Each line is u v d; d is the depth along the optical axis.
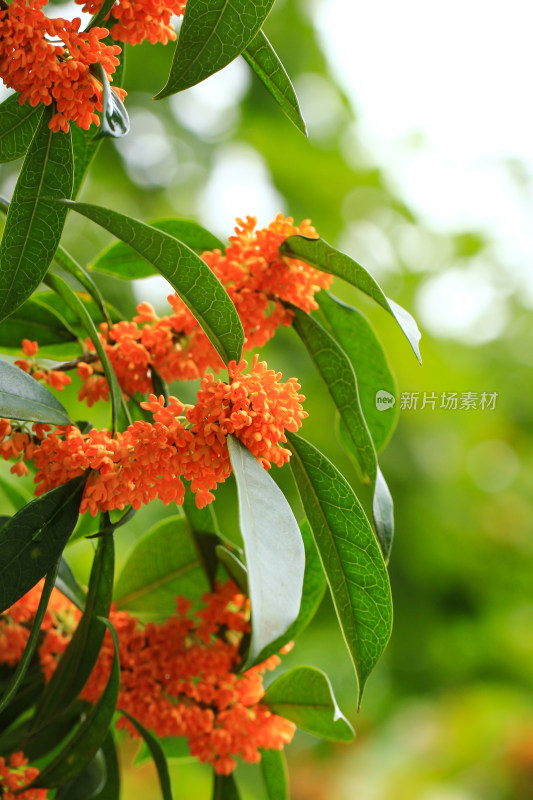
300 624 0.90
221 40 0.78
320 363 0.86
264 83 0.82
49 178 0.80
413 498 3.74
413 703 4.02
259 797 2.92
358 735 3.83
